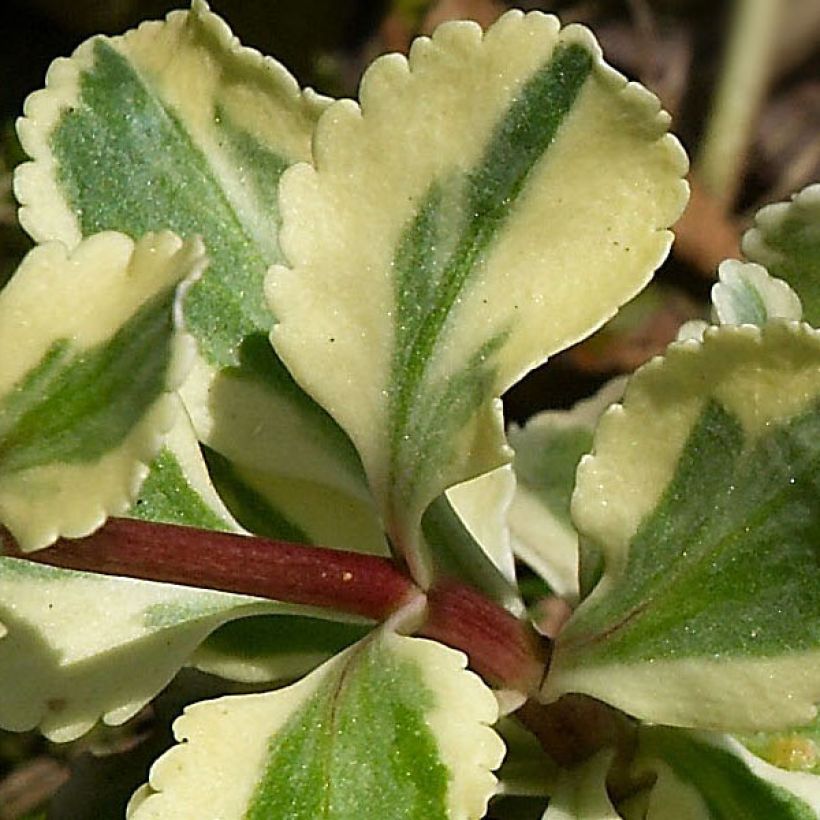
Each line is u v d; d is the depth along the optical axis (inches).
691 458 5.9
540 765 6.6
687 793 6.4
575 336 6.1
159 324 5.4
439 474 6.1
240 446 6.6
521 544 7.8
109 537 5.8
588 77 6.1
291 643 6.7
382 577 6.2
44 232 6.6
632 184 6.1
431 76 6.1
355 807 5.8
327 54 12.9
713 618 5.9
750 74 12.8
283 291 6.2
